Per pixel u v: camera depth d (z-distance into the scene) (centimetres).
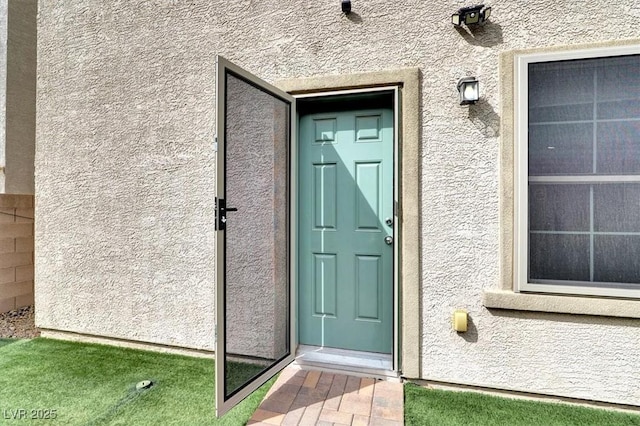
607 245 236
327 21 287
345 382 268
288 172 290
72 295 362
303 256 314
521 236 244
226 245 244
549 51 241
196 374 282
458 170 261
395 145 272
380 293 297
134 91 339
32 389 258
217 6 315
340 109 304
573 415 226
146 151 336
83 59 356
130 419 222
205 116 319
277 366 268
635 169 231
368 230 300
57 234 367
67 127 362
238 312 268
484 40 255
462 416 225
